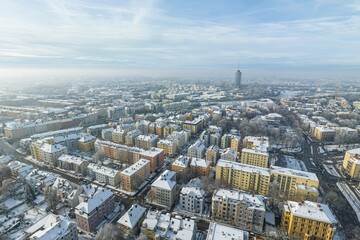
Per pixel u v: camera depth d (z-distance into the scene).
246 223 160.75
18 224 160.12
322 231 141.00
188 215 173.12
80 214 153.38
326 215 143.62
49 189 180.88
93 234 151.75
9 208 178.12
